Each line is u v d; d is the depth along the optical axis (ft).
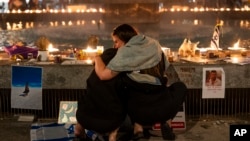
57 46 20.59
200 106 14.82
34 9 40.11
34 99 14.40
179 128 13.66
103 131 11.66
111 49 11.88
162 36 24.27
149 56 11.37
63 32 26.43
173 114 11.69
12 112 14.85
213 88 14.21
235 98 14.83
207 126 13.98
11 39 22.79
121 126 13.28
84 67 14.14
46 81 14.26
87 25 30.68
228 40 21.90
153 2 29.53
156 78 11.48
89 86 11.58
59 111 14.15
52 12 35.14
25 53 15.61
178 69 14.10
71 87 14.30
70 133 12.91
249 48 17.66
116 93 11.46
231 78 14.24
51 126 12.76
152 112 11.44
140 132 12.82
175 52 15.99
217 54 15.56
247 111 14.99
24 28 29.07
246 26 29.09
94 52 15.51
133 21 29.63
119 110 11.59
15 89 14.39
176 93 11.84
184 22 32.78
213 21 33.55
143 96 11.44
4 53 16.63
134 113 11.60
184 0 38.27
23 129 13.58
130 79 11.30
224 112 14.92
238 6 40.96
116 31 11.82
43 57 15.06
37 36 24.45
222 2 40.06
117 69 11.13
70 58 15.62
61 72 14.19
